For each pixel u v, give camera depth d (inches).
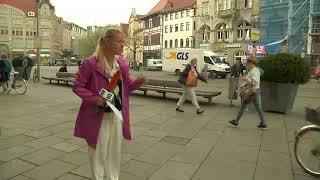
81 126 168.2
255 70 379.6
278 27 1706.4
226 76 1573.6
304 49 1638.8
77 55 4456.2
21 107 499.2
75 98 615.5
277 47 1670.8
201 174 230.1
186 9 2847.0
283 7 1685.5
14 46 4072.3
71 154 263.6
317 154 232.7
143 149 285.4
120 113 163.2
